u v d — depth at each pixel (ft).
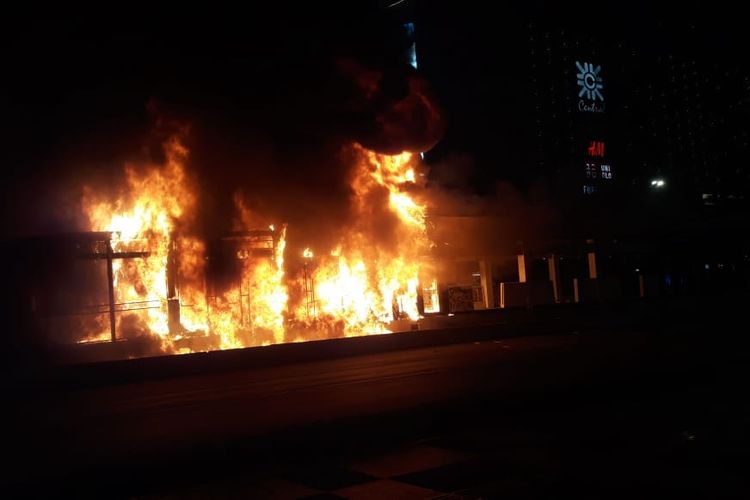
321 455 27.50
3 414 45.62
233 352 67.82
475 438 28.45
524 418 31.96
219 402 43.39
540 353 60.39
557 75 305.53
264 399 43.24
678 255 157.17
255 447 29.35
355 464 25.62
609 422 29.99
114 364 63.10
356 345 74.38
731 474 21.45
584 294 134.82
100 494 23.79
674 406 32.53
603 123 320.70
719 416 29.76
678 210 184.34
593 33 331.36
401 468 24.58
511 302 122.11
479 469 23.67
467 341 80.74
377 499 21.02
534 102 285.84
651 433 27.45
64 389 58.49
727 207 187.93
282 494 22.31
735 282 162.20
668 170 331.57
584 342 68.74
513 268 146.41
